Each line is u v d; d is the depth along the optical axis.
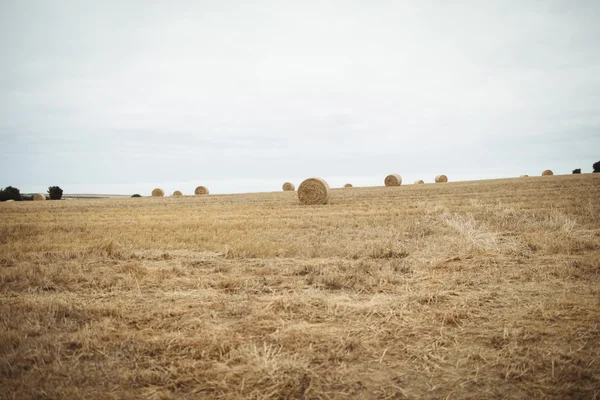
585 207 12.78
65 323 4.33
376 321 4.27
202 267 7.09
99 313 4.64
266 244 8.66
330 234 10.17
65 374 3.20
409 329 4.05
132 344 3.73
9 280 6.25
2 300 5.18
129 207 24.00
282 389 2.93
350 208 17.34
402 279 5.85
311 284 5.76
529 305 4.62
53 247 9.07
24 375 3.20
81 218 16.28
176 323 4.30
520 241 8.09
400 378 3.11
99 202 32.16
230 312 4.66
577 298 4.75
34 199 41.94
